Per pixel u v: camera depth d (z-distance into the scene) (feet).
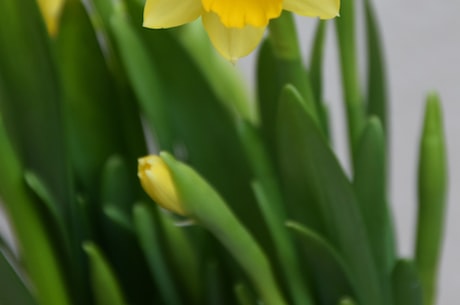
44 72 1.46
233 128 1.56
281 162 1.47
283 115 1.42
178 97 1.56
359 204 1.51
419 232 1.62
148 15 1.26
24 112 1.48
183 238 1.55
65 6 1.55
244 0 1.26
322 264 1.49
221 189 1.58
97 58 1.59
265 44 1.52
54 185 1.52
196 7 1.26
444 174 1.59
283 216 1.55
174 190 1.34
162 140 1.57
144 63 1.55
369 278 1.51
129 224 1.60
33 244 1.50
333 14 1.25
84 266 1.60
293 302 1.53
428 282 1.65
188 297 1.58
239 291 1.50
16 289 1.46
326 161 1.43
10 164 1.47
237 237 1.39
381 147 1.48
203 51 1.60
